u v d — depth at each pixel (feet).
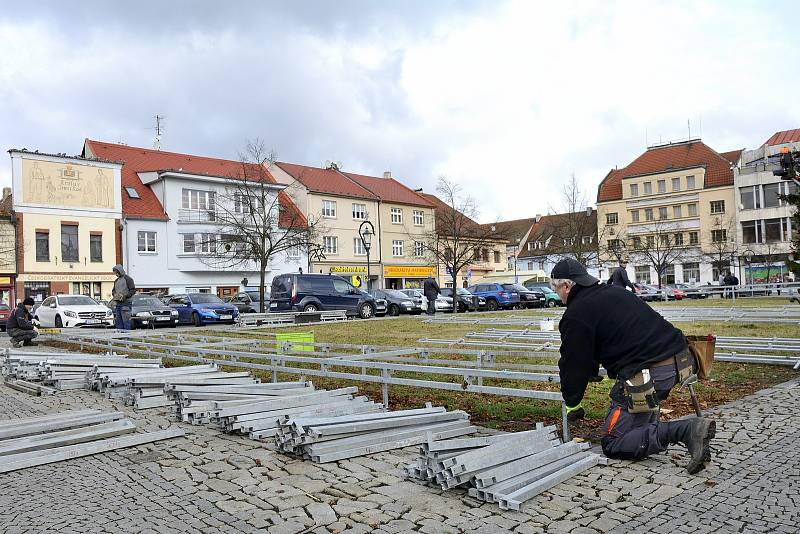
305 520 13.29
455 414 21.09
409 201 201.57
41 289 130.00
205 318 85.51
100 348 51.80
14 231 127.95
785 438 18.29
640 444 15.61
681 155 230.48
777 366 32.07
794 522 12.37
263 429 20.98
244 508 14.15
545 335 40.06
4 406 28.71
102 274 137.49
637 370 15.21
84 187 136.15
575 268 16.08
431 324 67.05
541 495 14.23
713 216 216.13
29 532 13.14
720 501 13.56
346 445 17.92
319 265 174.40
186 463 18.07
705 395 25.08
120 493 15.58
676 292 141.08
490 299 123.13
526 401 24.89
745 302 91.66
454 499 14.21
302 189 173.06
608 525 12.48
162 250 145.28
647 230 229.25
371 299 95.09
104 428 21.66
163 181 147.02
